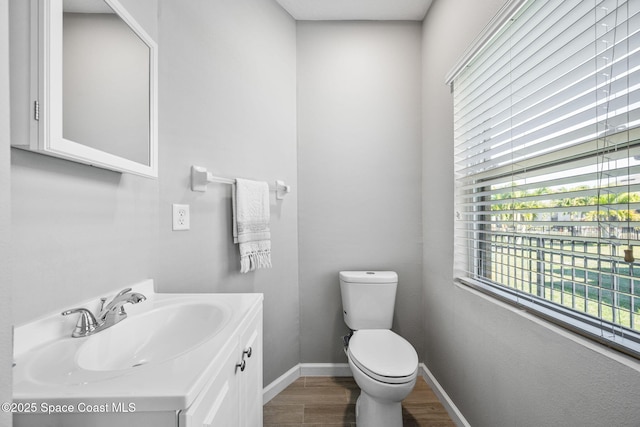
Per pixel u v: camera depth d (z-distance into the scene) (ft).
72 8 2.48
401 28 6.98
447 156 5.61
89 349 2.41
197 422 1.87
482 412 4.41
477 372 4.54
